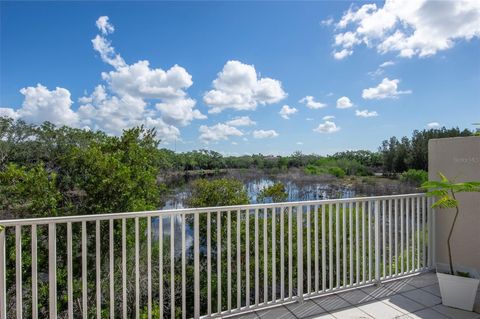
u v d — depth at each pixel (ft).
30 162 32.42
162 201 34.83
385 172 63.26
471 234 10.22
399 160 58.29
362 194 45.03
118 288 20.68
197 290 7.71
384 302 8.71
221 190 29.48
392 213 10.66
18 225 5.98
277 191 34.35
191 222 23.75
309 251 9.02
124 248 6.96
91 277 20.93
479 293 9.09
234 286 20.53
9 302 18.51
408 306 8.45
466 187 8.32
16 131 35.27
